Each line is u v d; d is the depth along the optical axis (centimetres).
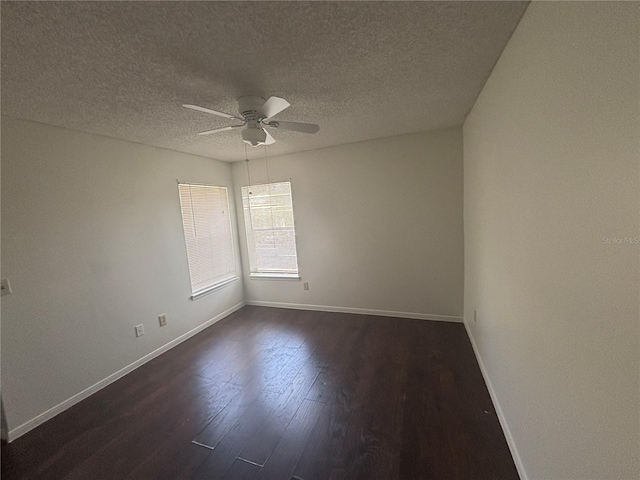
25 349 193
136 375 255
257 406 203
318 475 147
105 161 247
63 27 108
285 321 361
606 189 72
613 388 71
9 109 178
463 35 132
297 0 102
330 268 378
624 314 66
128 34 116
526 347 130
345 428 177
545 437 112
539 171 111
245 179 405
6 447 177
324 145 343
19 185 192
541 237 111
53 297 209
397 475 144
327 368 248
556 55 94
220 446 169
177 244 320
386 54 145
